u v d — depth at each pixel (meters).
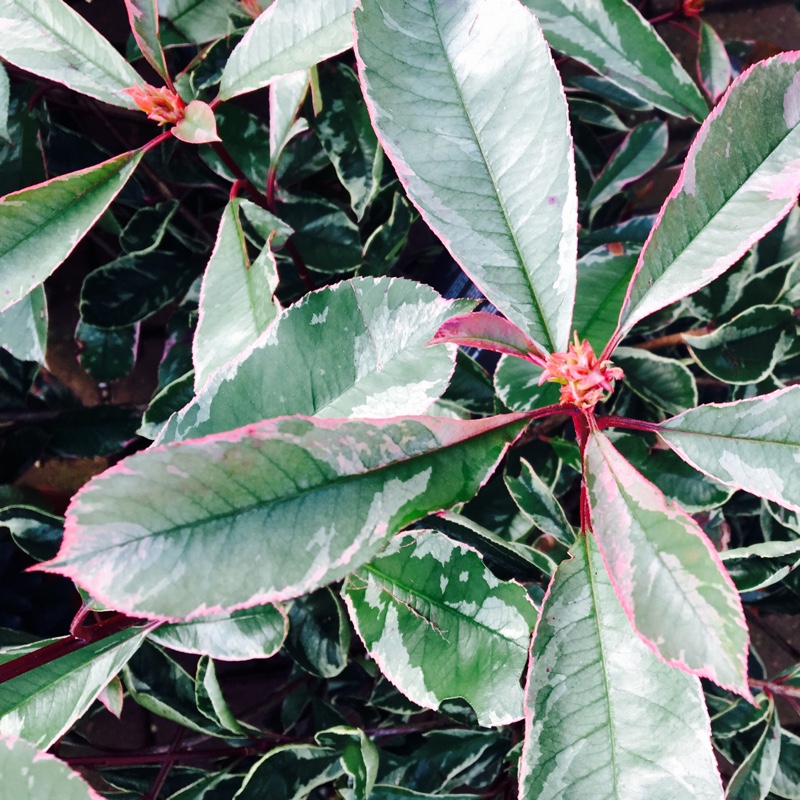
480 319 0.20
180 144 0.39
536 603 0.28
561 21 0.30
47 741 0.23
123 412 0.42
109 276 0.37
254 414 0.20
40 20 0.25
